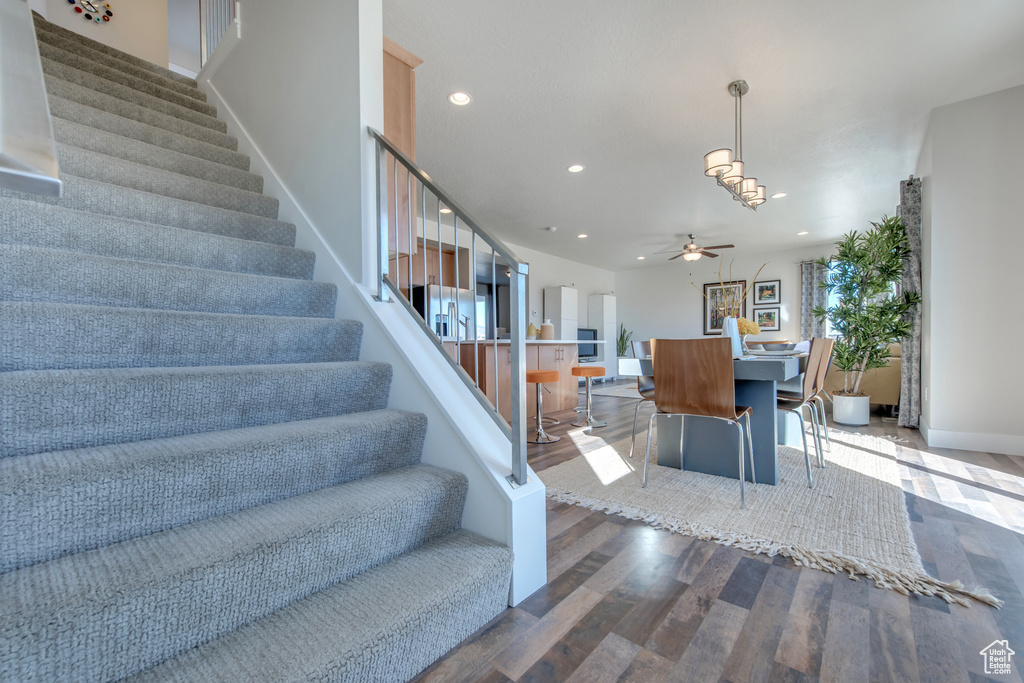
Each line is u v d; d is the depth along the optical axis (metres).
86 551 0.92
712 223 6.45
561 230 6.85
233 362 1.55
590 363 8.97
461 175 4.61
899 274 4.02
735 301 8.85
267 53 2.57
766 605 1.35
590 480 2.55
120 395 1.13
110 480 0.95
